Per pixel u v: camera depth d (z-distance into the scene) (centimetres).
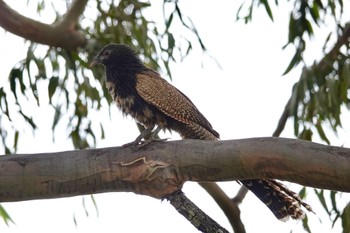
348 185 898
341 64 1495
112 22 1554
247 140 931
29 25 1474
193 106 1164
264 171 929
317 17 1531
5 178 959
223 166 938
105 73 1219
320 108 1477
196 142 950
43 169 959
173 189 956
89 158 960
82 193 973
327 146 905
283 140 920
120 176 957
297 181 924
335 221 1451
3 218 1462
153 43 1534
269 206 1049
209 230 955
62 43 1510
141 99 1168
